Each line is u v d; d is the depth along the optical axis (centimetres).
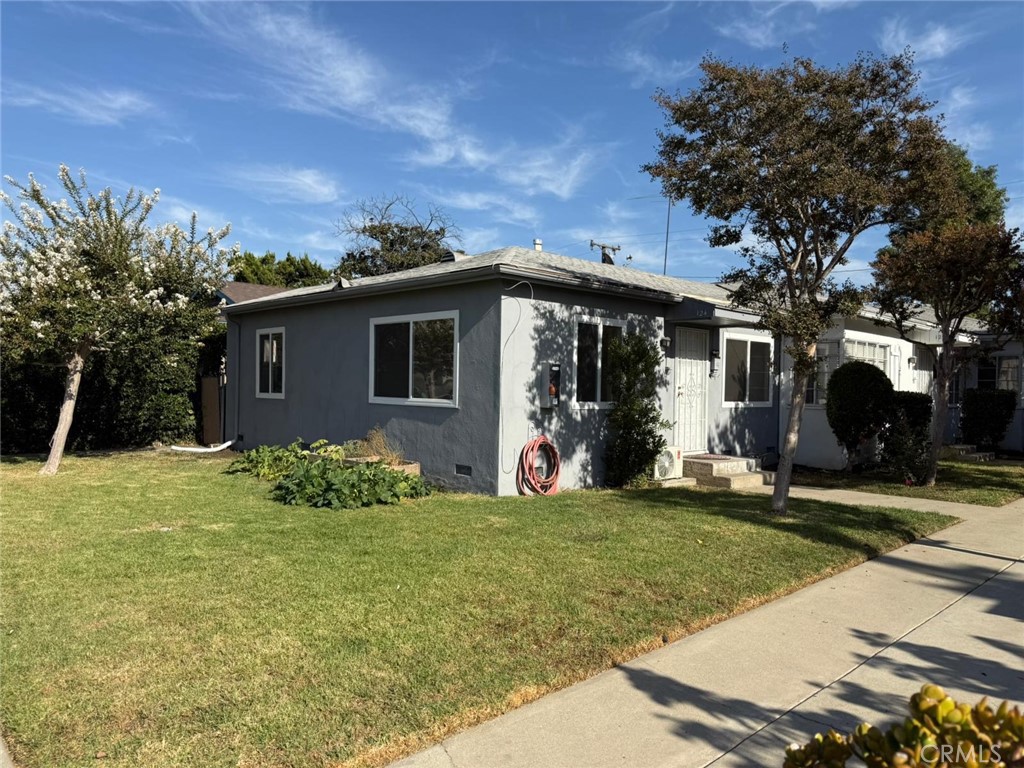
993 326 1142
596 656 423
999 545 759
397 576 562
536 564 603
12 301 1104
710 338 1312
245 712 342
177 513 804
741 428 1382
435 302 1058
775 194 798
